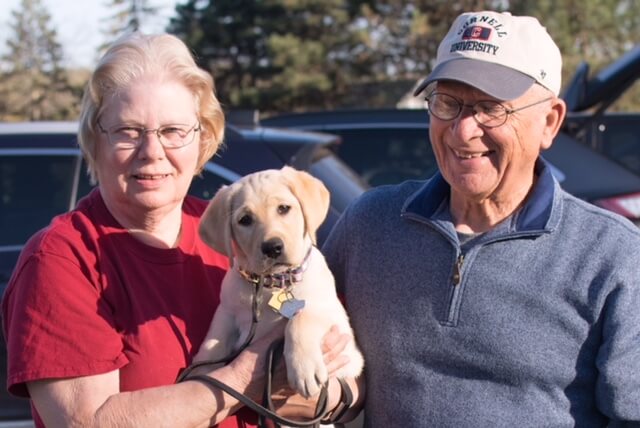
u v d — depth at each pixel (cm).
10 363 243
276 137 454
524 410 256
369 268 281
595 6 2562
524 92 258
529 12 2511
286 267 273
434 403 264
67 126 465
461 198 274
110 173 264
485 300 259
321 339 263
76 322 244
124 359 251
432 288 267
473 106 262
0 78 3562
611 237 256
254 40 2909
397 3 2727
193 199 303
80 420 240
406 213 278
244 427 270
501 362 257
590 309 253
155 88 263
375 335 276
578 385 258
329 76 2752
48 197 442
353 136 702
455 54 266
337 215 438
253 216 279
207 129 286
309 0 2748
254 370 258
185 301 271
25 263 250
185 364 264
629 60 733
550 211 261
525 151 264
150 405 243
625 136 866
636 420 250
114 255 261
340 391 270
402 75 2817
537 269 257
